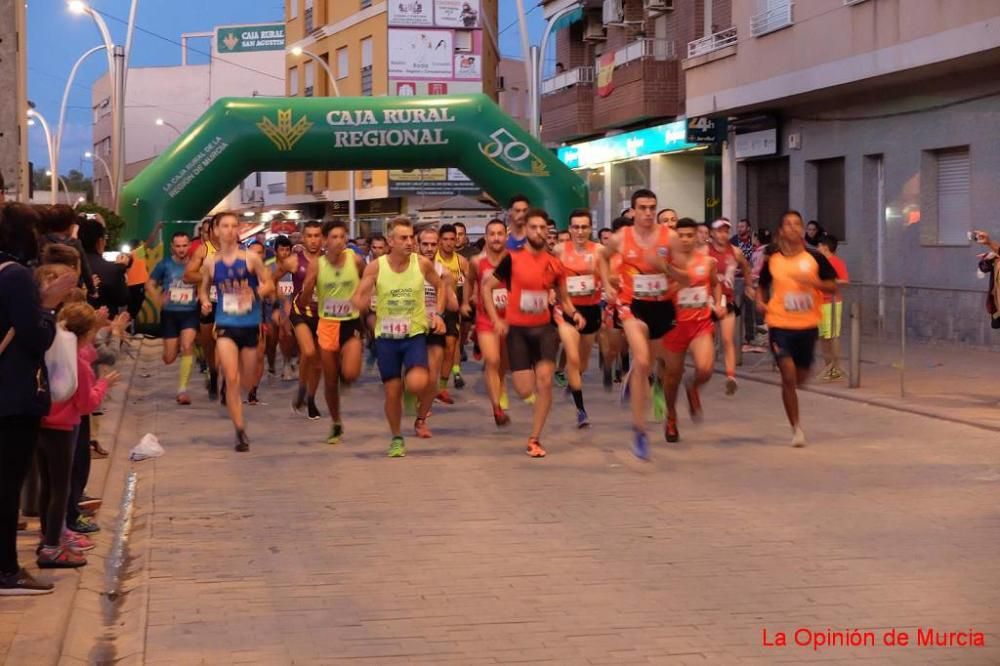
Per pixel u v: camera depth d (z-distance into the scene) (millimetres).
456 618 8211
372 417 18203
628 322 13805
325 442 15922
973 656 7312
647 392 13828
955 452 14469
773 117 33438
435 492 12508
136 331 31141
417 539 10484
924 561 9516
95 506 11430
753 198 35688
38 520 11234
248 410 19250
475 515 11406
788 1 30250
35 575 9430
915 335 19391
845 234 31188
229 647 7691
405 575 9328
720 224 18859
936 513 11211
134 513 11969
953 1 24500
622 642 7664
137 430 17328
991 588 8758
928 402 18219
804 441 15086
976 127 26188
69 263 9508
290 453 15086
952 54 24609
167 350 20500
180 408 19656
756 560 9609
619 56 43375
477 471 13680
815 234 24234
